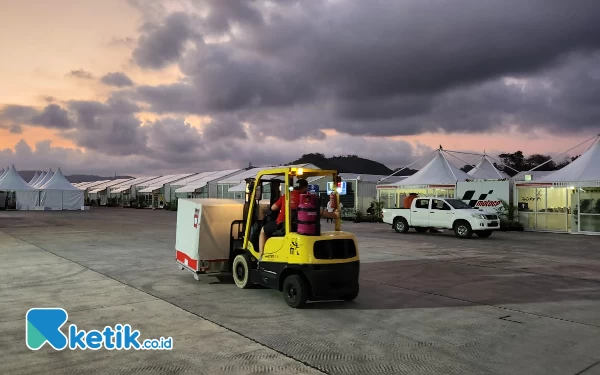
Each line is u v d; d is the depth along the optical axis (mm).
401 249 14883
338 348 5277
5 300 7508
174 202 54344
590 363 4875
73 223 27203
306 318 6535
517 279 9656
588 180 21344
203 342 5438
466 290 8531
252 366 4695
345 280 7098
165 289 8398
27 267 10828
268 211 8570
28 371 4555
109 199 75562
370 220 30203
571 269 10961
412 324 6297
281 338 5617
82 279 9344
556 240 18344
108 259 12172
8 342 5445
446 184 26875
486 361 4906
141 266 11008
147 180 71688
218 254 8867
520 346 5406
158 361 4820
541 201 23375
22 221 28969
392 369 4656
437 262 12008
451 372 4594
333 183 7777
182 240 9578
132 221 29797
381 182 35312
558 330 6059
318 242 6992
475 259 12586
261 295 7949
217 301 7492
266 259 7668
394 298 7863
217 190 50188
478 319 6566
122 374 4480
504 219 23766
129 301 7461
